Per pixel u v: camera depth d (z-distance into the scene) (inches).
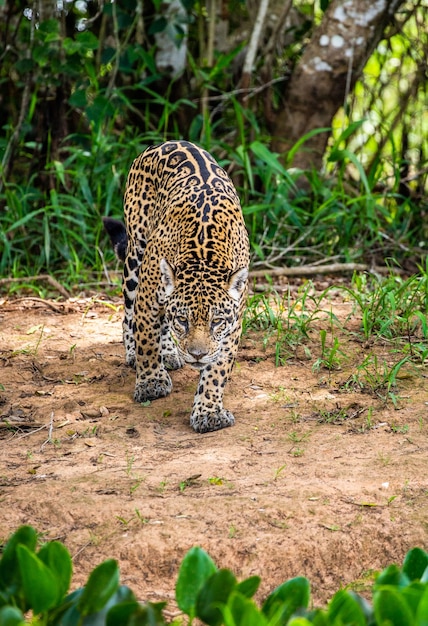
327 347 477.1
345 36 709.3
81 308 557.3
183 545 297.0
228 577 191.0
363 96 788.6
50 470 349.1
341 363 455.8
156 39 751.7
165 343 455.5
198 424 385.4
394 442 369.1
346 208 685.3
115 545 297.9
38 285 609.3
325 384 431.2
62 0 681.6
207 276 374.0
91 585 189.6
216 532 302.7
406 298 513.3
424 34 779.4
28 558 185.5
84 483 334.6
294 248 655.1
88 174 665.6
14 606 194.4
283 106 745.6
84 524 310.3
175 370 457.4
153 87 760.3
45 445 373.7
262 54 773.3
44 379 444.5
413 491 328.2
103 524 309.3
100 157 660.1
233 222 405.4
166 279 377.4
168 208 412.8
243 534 302.0
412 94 762.2
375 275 593.9
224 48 817.5
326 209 671.1
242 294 381.7
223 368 387.2
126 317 461.1
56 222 665.0
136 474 342.3
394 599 178.1
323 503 319.0
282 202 646.5
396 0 720.3
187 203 403.9
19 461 359.3
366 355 466.0
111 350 484.4
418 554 212.4
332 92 725.3
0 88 785.6
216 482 334.3
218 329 368.8
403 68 793.6
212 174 422.3
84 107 673.0
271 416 397.7
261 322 503.5
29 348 482.6
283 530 305.0
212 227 393.4
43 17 681.0
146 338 415.8
